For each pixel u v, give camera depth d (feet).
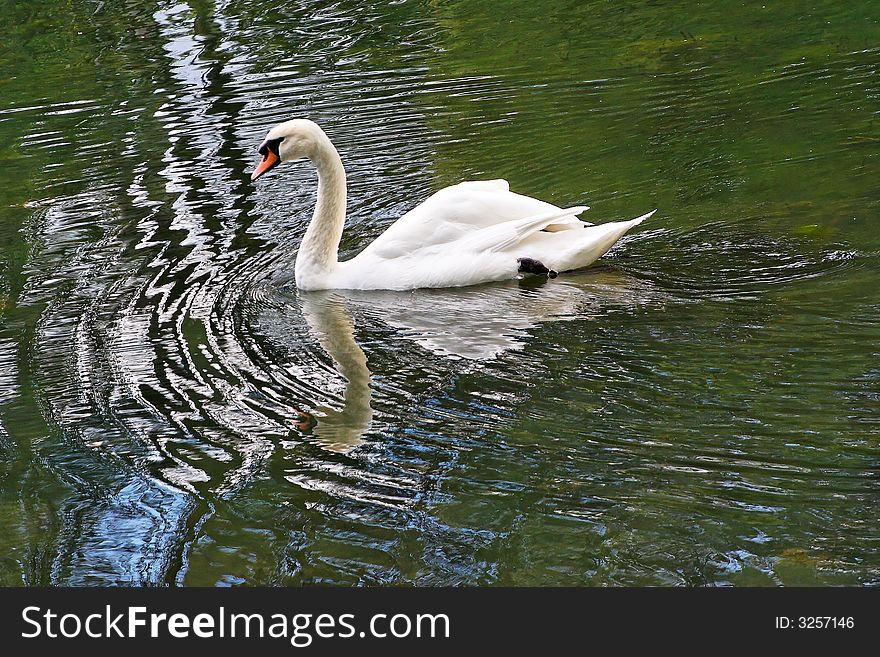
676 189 47.65
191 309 39.52
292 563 25.79
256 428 31.48
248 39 72.84
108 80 66.95
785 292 37.32
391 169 51.98
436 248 40.88
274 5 79.61
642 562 24.98
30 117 61.93
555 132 55.06
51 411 33.19
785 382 31.55
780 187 46.73
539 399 31.86
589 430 30.07
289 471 29.25
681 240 42.55
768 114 54.60
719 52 63.52
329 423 31.40
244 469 29.50
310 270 41.04
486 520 26.68
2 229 47.62
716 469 27.89
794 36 64.80
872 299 36.19
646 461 28.48
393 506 27.48
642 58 63.93
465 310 38.24
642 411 30.76
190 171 52.60
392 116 58.34
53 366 35.96
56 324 38.88
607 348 34.47
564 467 28.48
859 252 39.96
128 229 46.73
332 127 57.11
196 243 45.11
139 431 31.78
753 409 30.37
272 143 41.39
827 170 47.85
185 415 32.45
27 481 29.78
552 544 25.72
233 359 35.70
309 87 63.21
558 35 69.21
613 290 38.68
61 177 53.06
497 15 74.02
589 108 57.62
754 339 34.19
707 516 26.21
